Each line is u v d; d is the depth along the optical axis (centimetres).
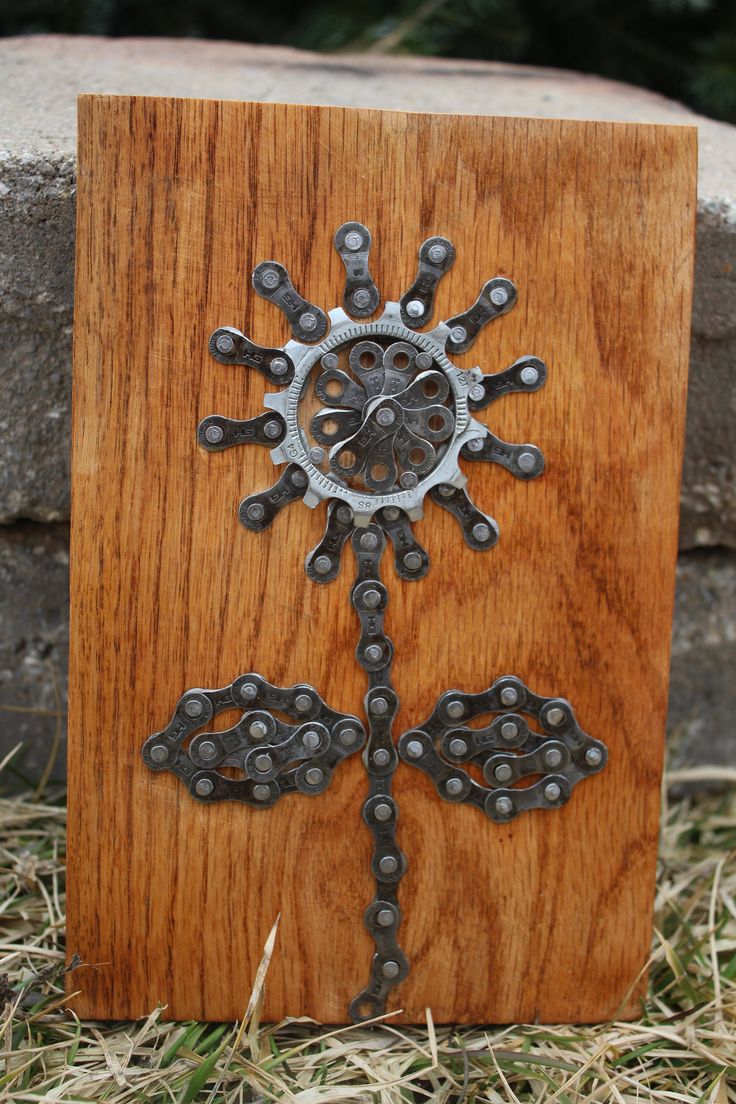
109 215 37
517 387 37
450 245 37
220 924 38
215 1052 36
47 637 45
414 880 38
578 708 38
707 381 44
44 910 41
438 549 38
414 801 38
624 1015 39
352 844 38
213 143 36
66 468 43
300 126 37
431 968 39
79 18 57
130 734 38
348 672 38
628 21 61
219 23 61
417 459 37
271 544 38
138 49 51
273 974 38
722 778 47
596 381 38
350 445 37
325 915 38
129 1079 36
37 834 43
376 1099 36
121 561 37
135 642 38
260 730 38
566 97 50
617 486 38
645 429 38
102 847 38
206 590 38
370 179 37
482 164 37
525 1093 37
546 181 37
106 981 38
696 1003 39
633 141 37
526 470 38
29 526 44
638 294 38
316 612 38
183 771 38
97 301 37
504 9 58
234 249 37
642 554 38
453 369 37
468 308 37
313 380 37
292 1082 37
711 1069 38
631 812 39
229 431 37
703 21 60
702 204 41
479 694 38
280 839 38
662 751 39
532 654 38
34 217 40
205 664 38
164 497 37
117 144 36
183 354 37
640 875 39
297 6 61
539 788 38
